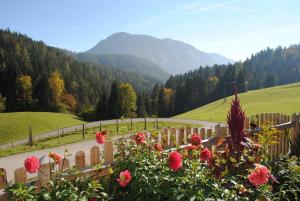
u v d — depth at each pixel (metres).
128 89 82.38
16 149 17.78
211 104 69.81
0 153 16.28
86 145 18.77
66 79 101.00
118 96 81.31
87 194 3.47
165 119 45.75
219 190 3.39
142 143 4.26
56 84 85.88
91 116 81.06
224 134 6.05
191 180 3.52
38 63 98.06
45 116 56.06
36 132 45.69
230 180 3.50
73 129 40.22
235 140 3.92
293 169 4.43
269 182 4.43
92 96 105.88
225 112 48.25
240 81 97.75
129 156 4.18
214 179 3.55
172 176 3.74
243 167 3.81
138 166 3.98
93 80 116.50
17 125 47.53
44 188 3.45
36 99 84.19
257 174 3.17
